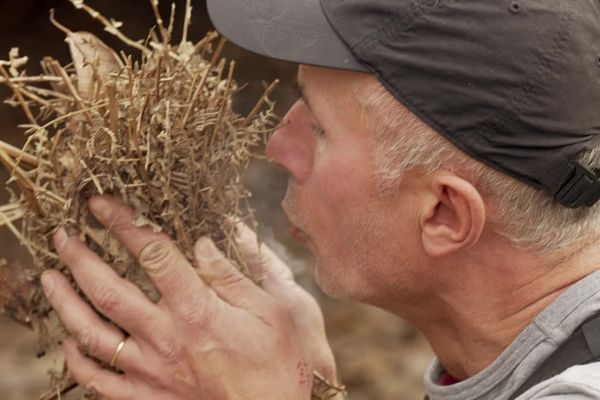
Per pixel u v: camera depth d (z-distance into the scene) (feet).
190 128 4.98
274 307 5.04
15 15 15.47
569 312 4.66
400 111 4.71
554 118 4.63
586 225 4.75
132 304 4.92
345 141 4.81
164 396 4.98
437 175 4.73
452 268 4.83
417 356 10.80
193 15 14.88
